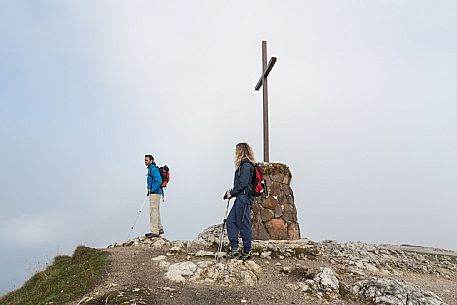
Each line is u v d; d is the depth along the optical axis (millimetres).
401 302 6914
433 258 12914
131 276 7750
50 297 7566
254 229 11836
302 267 8734
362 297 7289
